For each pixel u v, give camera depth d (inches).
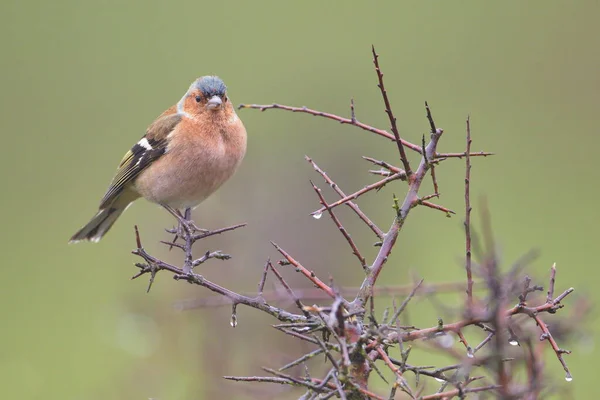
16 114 717.9
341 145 529.3
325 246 447.8
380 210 488.4
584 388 411.5
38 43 746.8
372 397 174.1
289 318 201.8
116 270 537.0
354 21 762.2
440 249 553.6
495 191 641.6
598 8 756.0
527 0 780.6
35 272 609.3
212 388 374.3
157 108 717.9
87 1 759.7
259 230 447.8
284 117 618.2
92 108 722.2
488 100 714.2
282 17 751.7
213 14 747.4
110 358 499.2
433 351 186.2
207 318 393.7
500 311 175.9
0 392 485.1
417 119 685.9
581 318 220.5
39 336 541.0
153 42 748.0
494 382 182.9
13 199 678.5
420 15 785.6
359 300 200.2
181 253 435.2
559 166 657.6
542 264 547.8
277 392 310.5
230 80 734.5
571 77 726.5
